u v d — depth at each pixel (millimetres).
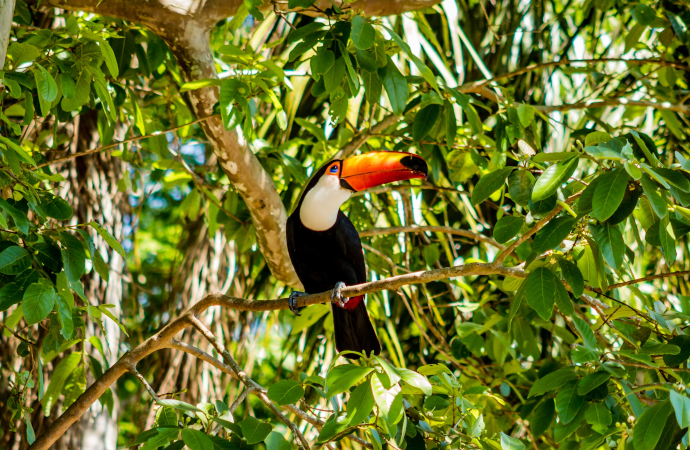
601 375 2854
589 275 3484
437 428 3469
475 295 5914
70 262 3215
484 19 5895
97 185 5504
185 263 5598
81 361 4410
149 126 5133
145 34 4730
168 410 3289
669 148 5918
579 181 3217
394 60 4996
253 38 5113
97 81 3723
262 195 4539
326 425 2943
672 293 5840
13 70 3541
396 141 5590
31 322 2936
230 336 5723
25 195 3316
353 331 4484
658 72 5574
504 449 3088
